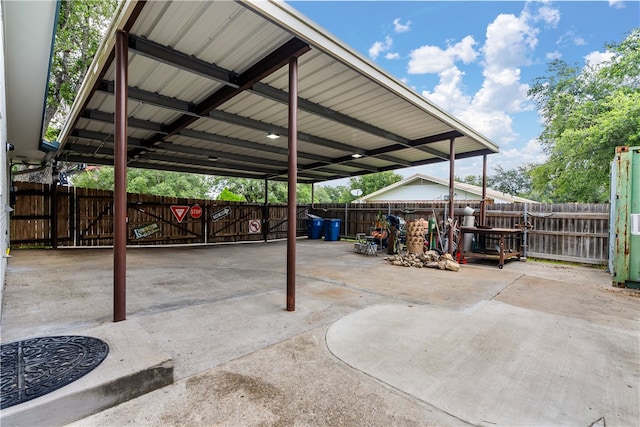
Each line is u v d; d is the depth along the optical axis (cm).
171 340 260
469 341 266
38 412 151
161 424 159
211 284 466
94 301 360
